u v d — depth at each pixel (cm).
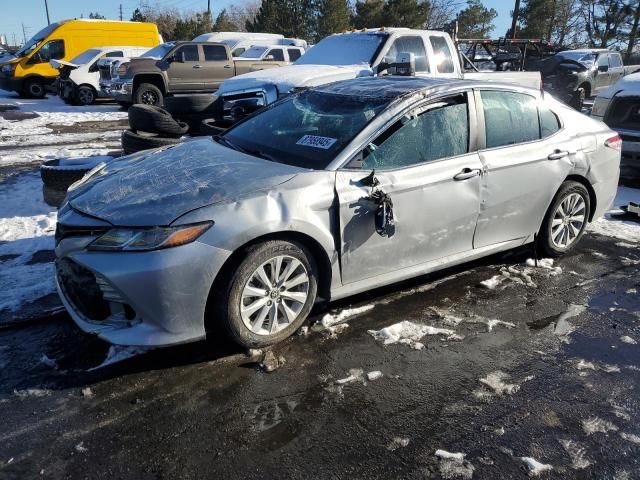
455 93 394
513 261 479
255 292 308
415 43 879
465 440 261
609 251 515
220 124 670
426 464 245
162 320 284
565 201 470
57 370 300
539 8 4303
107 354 315
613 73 1836
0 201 603
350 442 256
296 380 299
